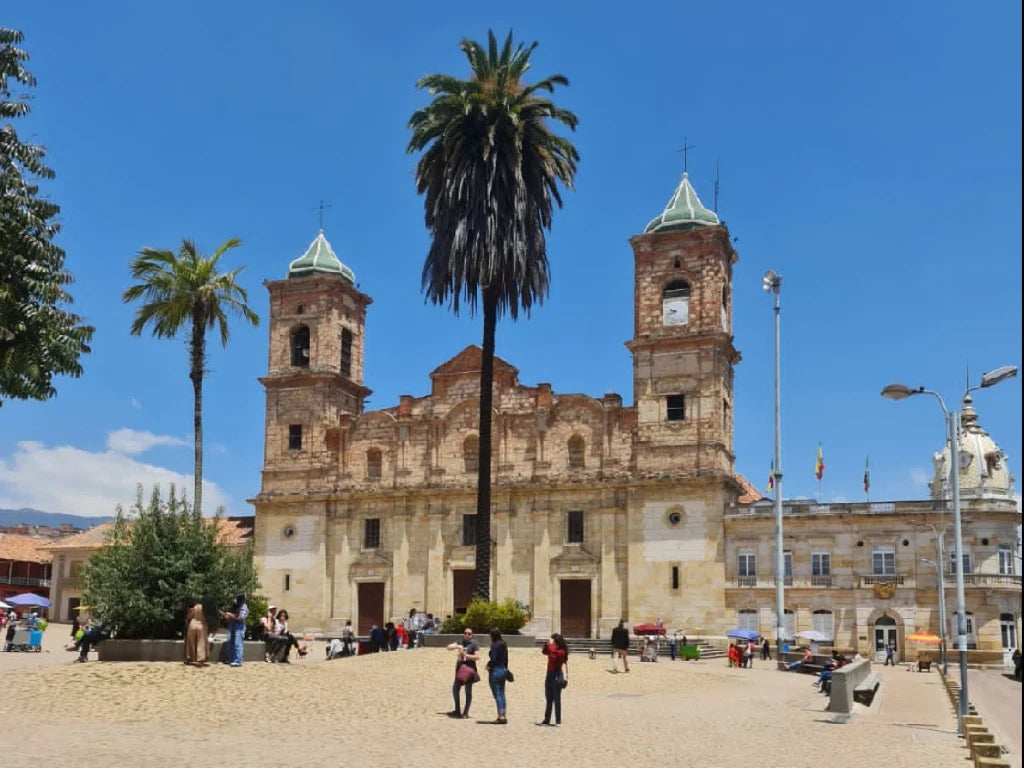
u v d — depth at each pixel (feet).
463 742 81.35
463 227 168.55
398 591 266.57
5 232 104.68
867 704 125.59
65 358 108.37
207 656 117.39
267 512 283.38
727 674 165.89
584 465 257.96
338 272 294.66
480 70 175.94
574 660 156.56
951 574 232.53
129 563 124.98
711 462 246.47
